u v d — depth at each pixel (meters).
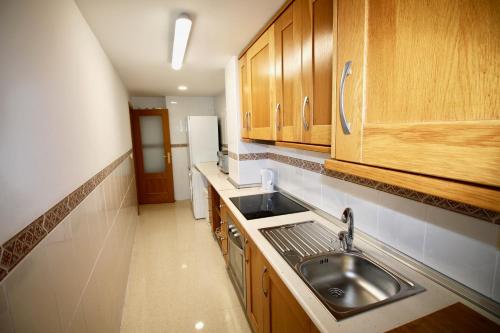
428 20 0.56
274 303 1.23
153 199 5.14
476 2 0.48
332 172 1.57
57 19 1.05
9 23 0.68
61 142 1.00
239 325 1.85
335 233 1.43
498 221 0.77
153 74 3.06
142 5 1.43
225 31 1.85
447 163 0.54
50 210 0.84
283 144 1.51
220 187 2.64
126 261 2.48
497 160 0.46
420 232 1.01
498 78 0.45
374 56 0.72
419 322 0.76
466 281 0.87
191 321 1.89
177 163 5.23
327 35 1.07
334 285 1.21
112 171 2.07
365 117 0.77
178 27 1.61
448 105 0.54
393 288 1.00
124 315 1.97
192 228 3.72
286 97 1.45
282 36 1.47
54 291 0.82
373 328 0.76
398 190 1.10
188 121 4.54
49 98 0.92
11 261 0.60
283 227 1.54
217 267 2.64
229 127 2.83
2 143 0.60
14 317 0.60
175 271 2.58
